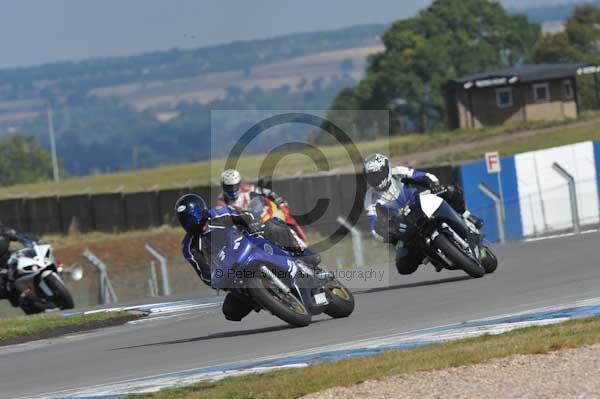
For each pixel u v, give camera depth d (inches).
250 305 1724.9
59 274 2977.4
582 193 4539.9
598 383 1050.7
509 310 1622.8
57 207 6250.0
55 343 1989.4
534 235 4347.9
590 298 1627.7
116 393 1318.9
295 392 1143.6
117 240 5625.0
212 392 1210.0
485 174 4338.1
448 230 2047.2
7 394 1467.8
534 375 1099.3
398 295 2023.9
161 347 1736.0
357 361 1279.5
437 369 1168.8
